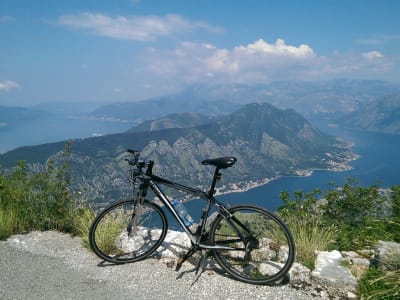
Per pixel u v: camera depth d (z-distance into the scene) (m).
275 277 3.85
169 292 3.74
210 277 4.07
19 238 5.21
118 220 4.92
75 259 4.53
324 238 4.96
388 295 3.48
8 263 4.36
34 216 5.65
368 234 5.43
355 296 3.64
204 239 4.17
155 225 4.51
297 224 5.43
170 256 4.55
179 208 4.27
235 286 3.88
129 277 4.06
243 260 4.25
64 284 3.88
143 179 4.36
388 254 3.99
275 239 4.64
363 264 4.31
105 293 3.70
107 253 4.59
